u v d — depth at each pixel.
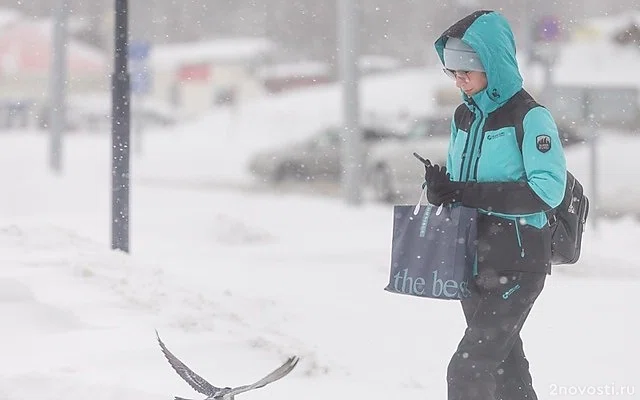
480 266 15.24
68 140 150.38
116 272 24.05
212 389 13.38
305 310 26.67
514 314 15.16
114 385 17.11
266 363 19.81
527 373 16.50
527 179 15.09
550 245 15.51
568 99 46.69
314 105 146.62
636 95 46.41
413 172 70.62
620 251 39.47
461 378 15.07
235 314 22.77
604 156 63.81
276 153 91.19
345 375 20.06
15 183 66.44
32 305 21.14
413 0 187.50
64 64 82.19
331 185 88.12
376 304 28.39
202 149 124.81
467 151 15.69
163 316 21.31
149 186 82.25
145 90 113.81
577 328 25.38
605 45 138.75
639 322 26.00
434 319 26.53
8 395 16.69
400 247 15.73
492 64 15.23
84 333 20.06
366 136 80.88
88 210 56.59
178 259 36.72
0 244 26.66
